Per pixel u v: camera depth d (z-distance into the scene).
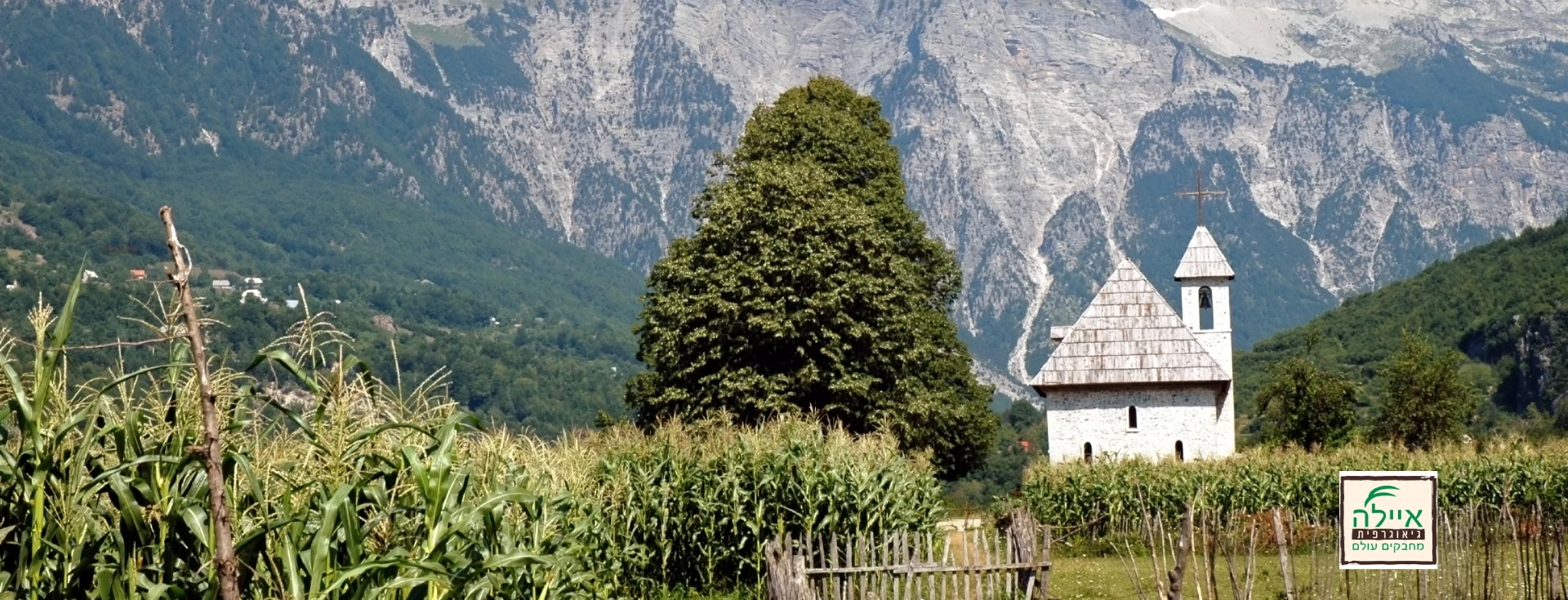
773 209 47.09
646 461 28.77
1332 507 47.09
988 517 51.38
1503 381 127.44
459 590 13.45
